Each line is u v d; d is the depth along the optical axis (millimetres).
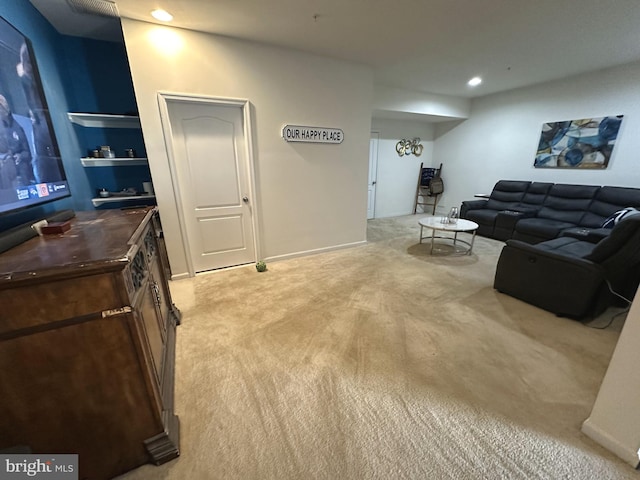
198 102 2727
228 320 2250
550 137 4504
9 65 1352
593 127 4008
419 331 2082
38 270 857
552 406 1430
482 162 5629
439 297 2611
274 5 2131
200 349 1900
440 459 1182
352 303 2514
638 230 1797
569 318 2223
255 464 1171
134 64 2385
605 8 2232
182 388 1567
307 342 1968
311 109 3312
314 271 3258
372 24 2473
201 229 3111
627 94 3658
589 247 2590
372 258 3703
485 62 3496
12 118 1321
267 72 2939
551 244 2693
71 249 1067
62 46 2557
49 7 2088
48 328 913
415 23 2465
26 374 923
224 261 3328
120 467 1141
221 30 2533
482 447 1229
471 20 2424
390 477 1115
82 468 1083
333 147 3615
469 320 2221
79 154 2578
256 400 1485
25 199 1350
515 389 1541
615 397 1153
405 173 6488
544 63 3549
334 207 3867
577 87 4102
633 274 2291
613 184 3918
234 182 3145
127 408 1092
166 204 2803
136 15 2242
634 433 1118
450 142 6203
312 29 2549
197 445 1251
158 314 1646
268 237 3463
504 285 2607
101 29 2498
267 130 3107
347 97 3531
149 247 1749
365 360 1782
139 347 1050
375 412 1407
